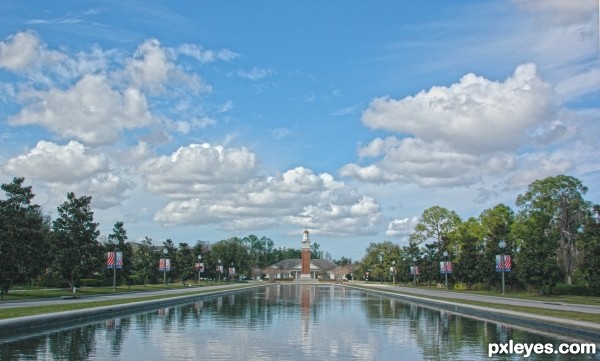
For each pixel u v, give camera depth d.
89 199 61.56
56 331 25.67
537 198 75.50
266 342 21.91
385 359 17.94
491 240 73.00
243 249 166.00
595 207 49.69
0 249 47.19
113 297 50.97
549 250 62.38
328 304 48.22
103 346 20.61
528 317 28.34
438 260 88.81
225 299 57.31
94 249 60.41
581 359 18.02
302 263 183.88
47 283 65.56
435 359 17.92
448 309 41.19
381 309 41.66
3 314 28.20
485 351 19.67
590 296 56.44
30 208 51.56
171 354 18.73
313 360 17.66
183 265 95.12
